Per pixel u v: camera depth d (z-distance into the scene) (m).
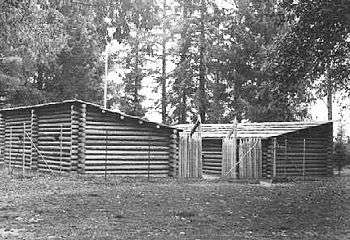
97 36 18.02
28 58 35.44
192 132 26.38
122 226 11.09
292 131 29.14
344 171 37.59
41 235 9.87
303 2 13.24
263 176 28.62
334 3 12.38
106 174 23.72
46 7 17.78
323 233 10.91
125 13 15.70
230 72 44.78
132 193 17.22
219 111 45.91
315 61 14.47
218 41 46.59
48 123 26.03
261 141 28.39
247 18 44.00
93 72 43.69
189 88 49.09
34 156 26.28
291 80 14.84
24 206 13.62
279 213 13.80
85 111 23.84
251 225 11.72
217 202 15.76
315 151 31.17
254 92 42.91
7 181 20.00
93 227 10.87
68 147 24.31
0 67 37.41
